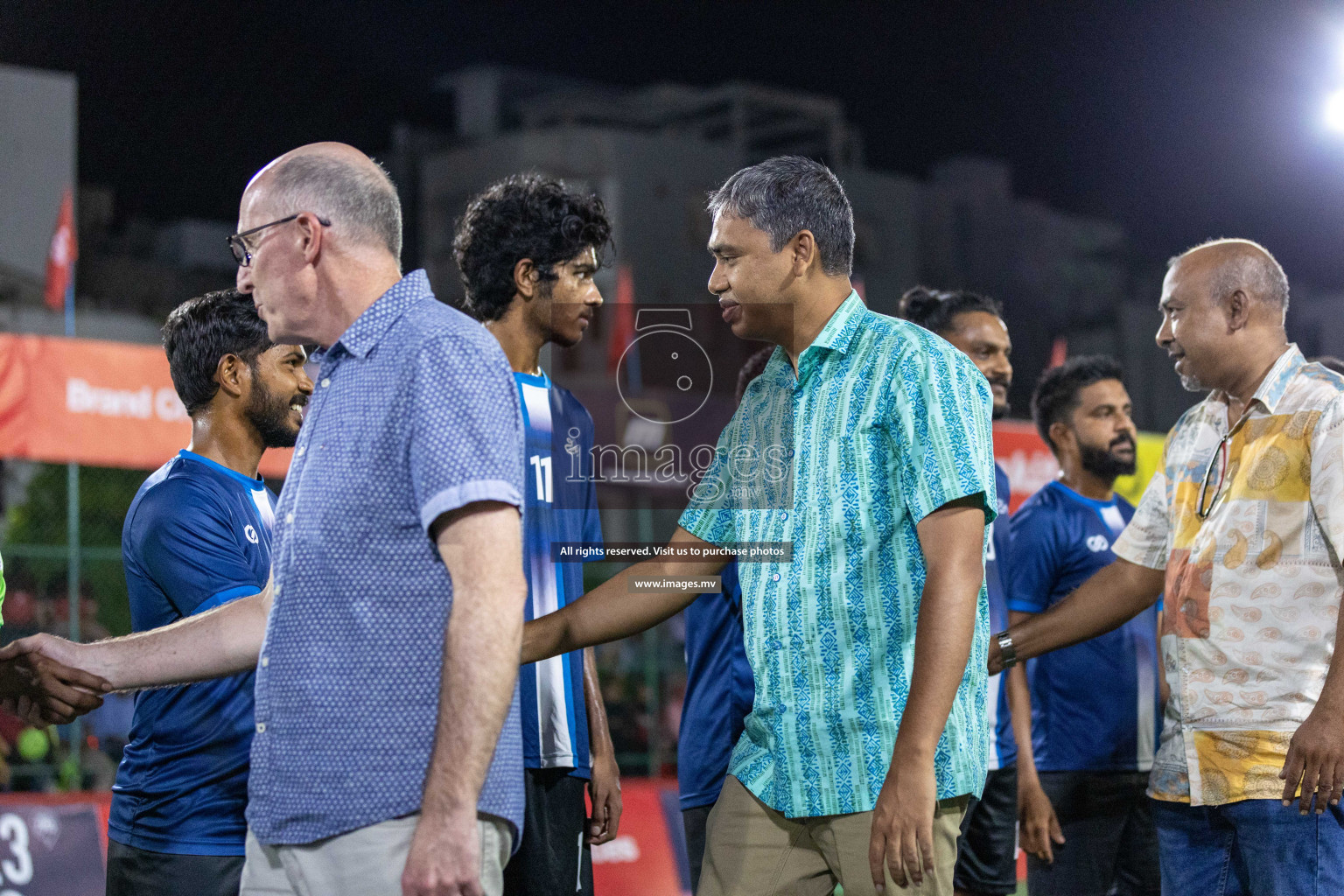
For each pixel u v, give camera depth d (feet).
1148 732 12.26
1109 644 12.19
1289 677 8.56
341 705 5.55
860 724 6.70
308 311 6.10
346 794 5.51
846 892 6.74
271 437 8.81
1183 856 9.11
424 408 5.55
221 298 8.66
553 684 8.02
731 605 9.64
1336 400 8.53
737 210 7.11
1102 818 12.12
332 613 5.62
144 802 8.00
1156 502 9.80
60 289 35.27
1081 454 12.96
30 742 20.16
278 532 5.95
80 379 17.67
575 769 8.11
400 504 5.61
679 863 19.29
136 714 8.25
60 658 7.02
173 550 7.97
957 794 6.64
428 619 5.57
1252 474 8.86
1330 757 7.86
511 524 5.52
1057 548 12.48
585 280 8.32
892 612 6.70
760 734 7.16
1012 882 11.45
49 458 17.37
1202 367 9.26
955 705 6.72
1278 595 8.64
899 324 6.95
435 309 5.94
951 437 6.43
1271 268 9.18
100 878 14.51
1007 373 11.53
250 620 7.02
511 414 5.72
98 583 23.26
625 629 7.39
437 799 5.23
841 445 6.82
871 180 75.25
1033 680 12.54
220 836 7.92
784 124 80.69
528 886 7.86
